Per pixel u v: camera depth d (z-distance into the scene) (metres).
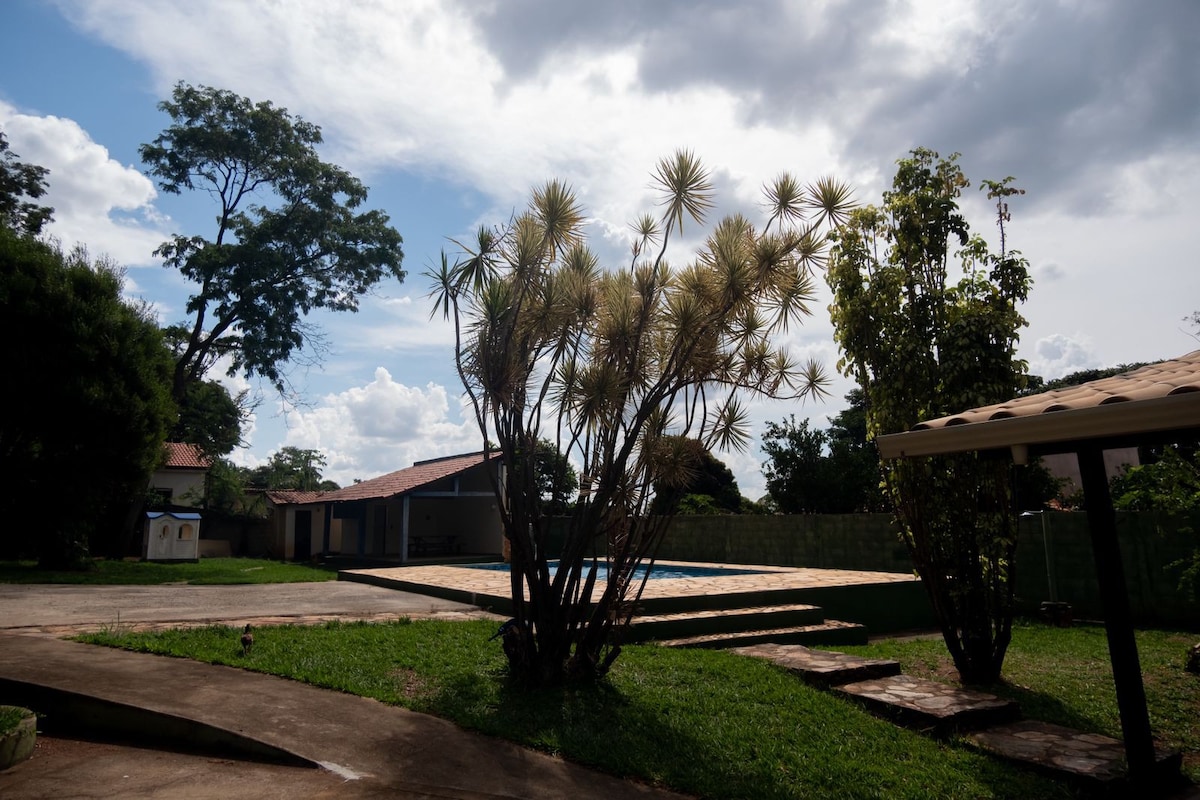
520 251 7.11
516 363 7.22
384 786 4.91
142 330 18.19
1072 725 7.25
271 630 8.98
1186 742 6.84
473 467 26.44
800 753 5.88
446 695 6.73
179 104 25.27
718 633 10.16
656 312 7.23
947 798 5.29
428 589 13.08
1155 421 4.34
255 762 5.38
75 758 5.52
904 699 7.17
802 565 18.89
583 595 7.31
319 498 31.95
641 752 5.66
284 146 25.95
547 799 4.84
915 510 8.67
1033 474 15.73
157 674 6.94
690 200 7.37
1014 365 8.62
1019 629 12.31
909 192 9.37
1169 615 12.87
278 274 26.09
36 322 15.70
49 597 12.11
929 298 9.04
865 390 9.33
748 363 7.56
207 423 32.47
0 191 23.56
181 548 23.58
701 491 29.39
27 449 16.38
